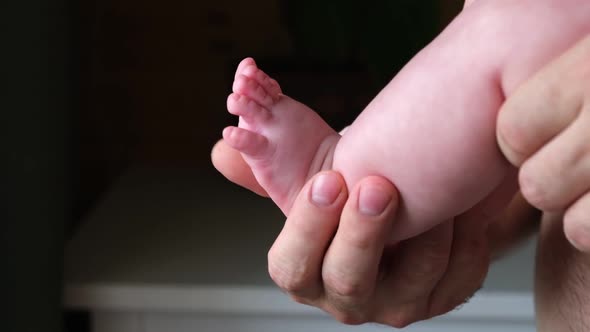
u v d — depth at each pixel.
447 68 0.46
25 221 0.85
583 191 0.41
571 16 0.44
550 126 0.41
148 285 0.90
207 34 1.34
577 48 0.41
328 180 0.51
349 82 1.19
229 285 0.89
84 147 1.37
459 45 0.46
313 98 1.20
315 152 0.52
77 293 0.92
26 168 0.85
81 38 1.30
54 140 0.91
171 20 1.33
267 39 1.33
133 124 1.37
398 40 1.12
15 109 0.82
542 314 0.56
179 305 0.90
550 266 0.55
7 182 0.81
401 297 0.58
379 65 1.14
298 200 0.52
